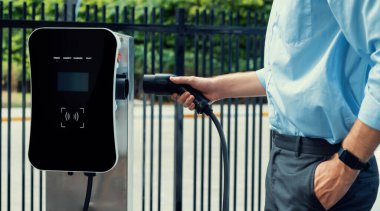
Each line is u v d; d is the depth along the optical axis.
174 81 1.89
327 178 1.54
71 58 1.60
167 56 18.16
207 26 4.36
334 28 1.58
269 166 1.76
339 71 1.59
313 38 1.59
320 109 1.58
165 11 17.81
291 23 1.61
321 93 1.58
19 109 14.52
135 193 6.26
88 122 1.61
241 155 8.60
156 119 13.64
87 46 1.60
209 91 2.00
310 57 1.61
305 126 1.61
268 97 1.74
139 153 8.91
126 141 1.73
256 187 6.55
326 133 1.59
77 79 1.61
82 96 1.61
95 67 1.60
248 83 2.04
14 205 5.77
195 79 1.93
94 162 1.63
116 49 1.58
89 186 1.71
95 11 4.31
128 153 1.74
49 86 1.62
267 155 8.66
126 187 1.76
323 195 1.56
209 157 4.54
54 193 1.80
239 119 13.02
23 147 4.27
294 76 1.63
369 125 1.43
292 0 1.61
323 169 1.56
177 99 1.91
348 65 1.59
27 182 6.73
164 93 1.90
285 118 1.67
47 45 1.61
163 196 6.18
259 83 2.04
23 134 4.27
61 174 1.79
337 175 1.52
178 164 4.36
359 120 1.45
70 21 4.11
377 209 3.41
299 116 1.61
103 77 1.59
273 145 1.75
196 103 1.86
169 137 10.87
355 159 1.47
